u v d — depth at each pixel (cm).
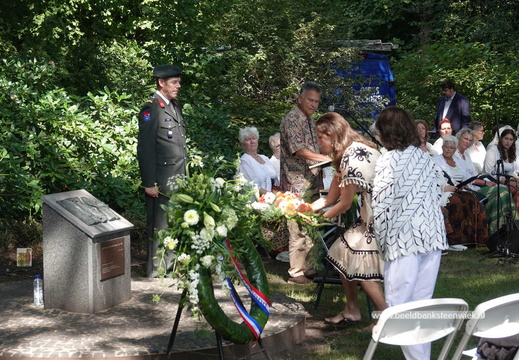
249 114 1066
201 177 412
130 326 494
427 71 1644
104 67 1164
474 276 725
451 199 891
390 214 421
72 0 1417
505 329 342
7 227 766
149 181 644
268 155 1036
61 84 1125
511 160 966
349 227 550
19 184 763
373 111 1240
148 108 651
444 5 2283
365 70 1441
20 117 829
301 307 554
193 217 393
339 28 1229
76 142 852
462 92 1602
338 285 679
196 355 448
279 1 1178
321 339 525
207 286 401
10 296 578
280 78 1175
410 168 424
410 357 414
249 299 568
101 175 845
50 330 483
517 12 2170
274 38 1152
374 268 497
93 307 525
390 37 2573
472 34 2122
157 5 1216
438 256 428
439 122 1161
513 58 1781
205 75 1189
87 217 533
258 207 514
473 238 895
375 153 491
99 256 529
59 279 531
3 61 934
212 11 1208
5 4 1271
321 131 504
